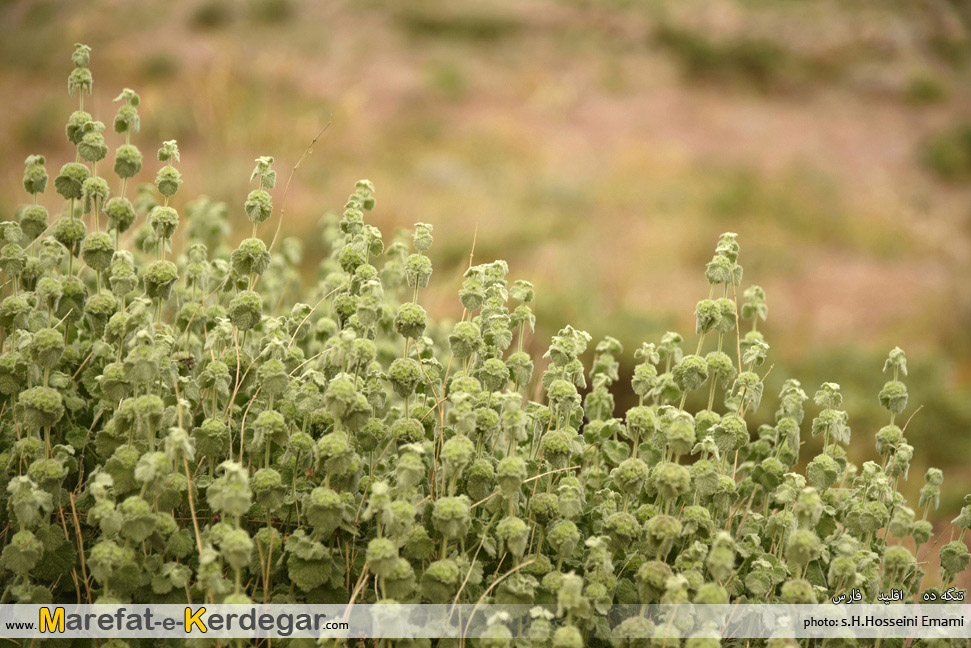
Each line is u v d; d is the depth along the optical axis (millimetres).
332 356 1820
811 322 8250
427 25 16766
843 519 2178
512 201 10664
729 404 2186
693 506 1987
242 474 1609
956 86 16672
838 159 13953
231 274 2314
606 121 14781
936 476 2250
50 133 11578
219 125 10078
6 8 15641
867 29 17375
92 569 1688
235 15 15758
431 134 12938
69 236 1966
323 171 10266
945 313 8977
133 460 1838
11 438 2088
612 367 2553
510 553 2070
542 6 17828
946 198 13070
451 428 2150
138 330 1774
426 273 1973
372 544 1671
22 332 1943
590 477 2361
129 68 13477
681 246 9812
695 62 17047
